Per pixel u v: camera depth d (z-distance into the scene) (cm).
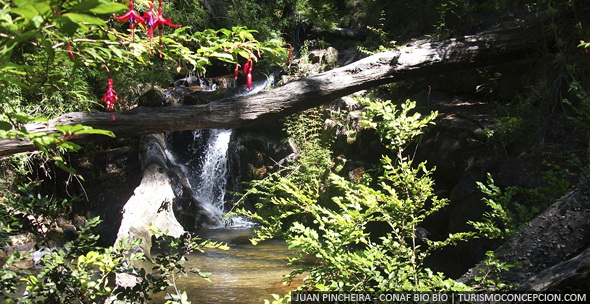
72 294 272
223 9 1270
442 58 625
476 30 896
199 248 287
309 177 811
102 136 504
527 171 580
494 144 653
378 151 798
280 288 581
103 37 211
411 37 1102
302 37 1315
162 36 211
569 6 631
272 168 977
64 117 478
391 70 606
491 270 294
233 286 593
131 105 1062
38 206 303
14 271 280
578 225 312
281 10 1376
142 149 988
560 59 593
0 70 172
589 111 426
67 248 294
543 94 619
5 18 134
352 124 870
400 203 299
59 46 201
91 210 934
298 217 850
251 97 547
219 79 1227
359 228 297
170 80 1138
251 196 1021
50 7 134
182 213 979
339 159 858
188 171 1123
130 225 757
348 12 1395
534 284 277
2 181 845
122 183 963
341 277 274
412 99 862
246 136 1049
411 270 274
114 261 271
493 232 354
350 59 1127
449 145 691
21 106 677
